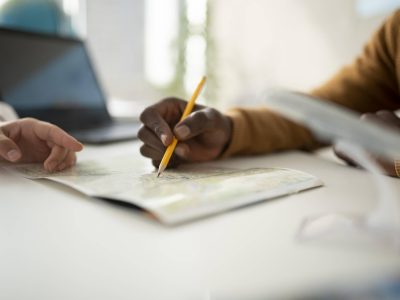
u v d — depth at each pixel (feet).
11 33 2.86
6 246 0.83
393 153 0.77
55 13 4.63
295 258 0.78
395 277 0.72
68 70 3.24
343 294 0.68
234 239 0.88
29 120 1.69
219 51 6.57
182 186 1.24
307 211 1.11
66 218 1.01
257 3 5.82
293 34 5.29
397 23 2.65
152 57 6.51
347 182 1.51
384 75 2.72
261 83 5.85
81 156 2.02
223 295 0.64
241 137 2.01
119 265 0.74
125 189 1.21
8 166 1.63
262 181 1.35
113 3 6.02
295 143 2.36
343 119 0.80
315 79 5.03
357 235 0.87
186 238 0.88
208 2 6.50
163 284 0.67
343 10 4.58
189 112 1.81
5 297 0.62
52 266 0.73
